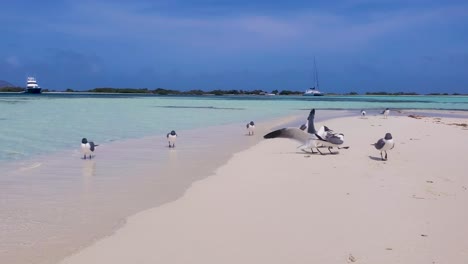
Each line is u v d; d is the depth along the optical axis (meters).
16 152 17.94
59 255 7.04
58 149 18.88
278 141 21.70
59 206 9.81
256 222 8.57
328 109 58.25
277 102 87.06
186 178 12.73
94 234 7.99
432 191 10.89
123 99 93.56
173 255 7.02
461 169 13.82
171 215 9.07
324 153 17.52
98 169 14.30
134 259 6.87
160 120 35.72
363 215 8.95
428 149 18.19
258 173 13.42
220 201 10.13
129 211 9.40
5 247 7.38
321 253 7.04
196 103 76.12
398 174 13.12
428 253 6.96
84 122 32.56
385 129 26.92
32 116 37.88
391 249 7.14
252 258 6.88
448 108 63.91
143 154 17.52
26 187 11.70
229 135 24.67
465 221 8.49
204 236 7.84
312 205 9.72
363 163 15.17
